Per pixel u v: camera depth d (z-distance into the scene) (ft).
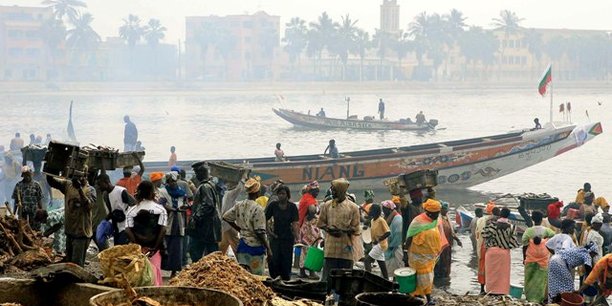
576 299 70.59
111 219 74.43
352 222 77.97
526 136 204.03
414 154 195.11
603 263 79.41
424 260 79.36
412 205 97.66
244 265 75.56
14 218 74.90
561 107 333.21
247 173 100.48
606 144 338.95
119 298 42.37
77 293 47.11
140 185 59.21
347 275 58.85
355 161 189.26
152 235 58.65
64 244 92.94
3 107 620.49
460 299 78.79
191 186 98.58
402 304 48.44
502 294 85.10
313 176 186.09
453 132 397.80
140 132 391.04
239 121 477.36
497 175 204.54
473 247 120.26
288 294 59.16
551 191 206.28
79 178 65.05
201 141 347.97
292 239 80.84
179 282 48.01
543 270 86.74
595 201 124.36
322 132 393.70
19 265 69.21
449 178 200.64
